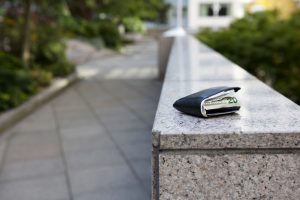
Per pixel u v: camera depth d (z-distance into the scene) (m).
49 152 4.54
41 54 10.08
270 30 6.41
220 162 1.20
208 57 3.75
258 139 1.17
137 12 26.86
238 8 30.33
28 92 7.39
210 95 1.35
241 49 6.49
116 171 3.88
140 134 5.21
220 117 1.35
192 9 31.12
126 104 7.25
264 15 7.39
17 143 4.94
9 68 7.66
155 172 1.24
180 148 1.19
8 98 6.27
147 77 10.78
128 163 4.11
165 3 35.50
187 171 1.21
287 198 1.20
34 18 10.62
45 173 3.89
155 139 1.20
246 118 1.32
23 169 4.01
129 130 5.43
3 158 4.36
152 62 14.76
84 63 14.64
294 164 1.18
